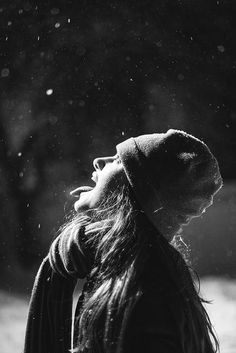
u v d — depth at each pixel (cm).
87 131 2088
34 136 1967
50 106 1977
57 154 2012
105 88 2075
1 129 1902
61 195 1983
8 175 1892
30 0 1841
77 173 2069
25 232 1836
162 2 2016
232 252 1647
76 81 2009
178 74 2130
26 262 1777
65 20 1902
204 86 2161
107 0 1947
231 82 2158
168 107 2166
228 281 1427
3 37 1852
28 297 1461
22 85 1914
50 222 1878
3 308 1335
